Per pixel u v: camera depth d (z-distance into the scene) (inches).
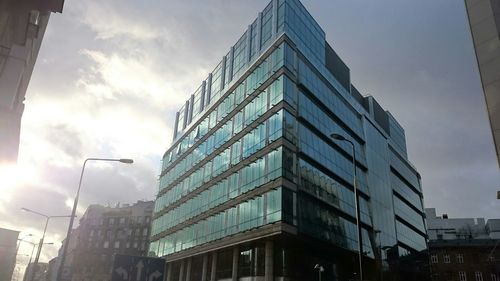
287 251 1504.7
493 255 2800.2
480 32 737.0
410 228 2689.5
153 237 2657.5
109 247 4387.3
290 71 1672.0
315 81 1854.1
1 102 393.4
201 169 2197.3
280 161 1497.3
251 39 2006.6
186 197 2279.8
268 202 1498.5
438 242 3016.7
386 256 2108.8
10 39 414.9
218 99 2199.8
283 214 1406.3
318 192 1659.7
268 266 1464.1
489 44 713.0
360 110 2315.5
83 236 4542.3
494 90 679.7
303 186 1563.7
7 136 414.9
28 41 449.1
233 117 1977.1
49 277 4931.1
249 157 1701.5
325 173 1774.1
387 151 2583.7
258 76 1825.8
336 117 1977.1
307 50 1857.8
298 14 1859.0
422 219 3038.9
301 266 1533.0
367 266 1921.8
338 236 1721.2
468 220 3462.1
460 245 2906.0
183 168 2474.2
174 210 2418.8
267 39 1844.2
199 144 2320.4
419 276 2551.7
